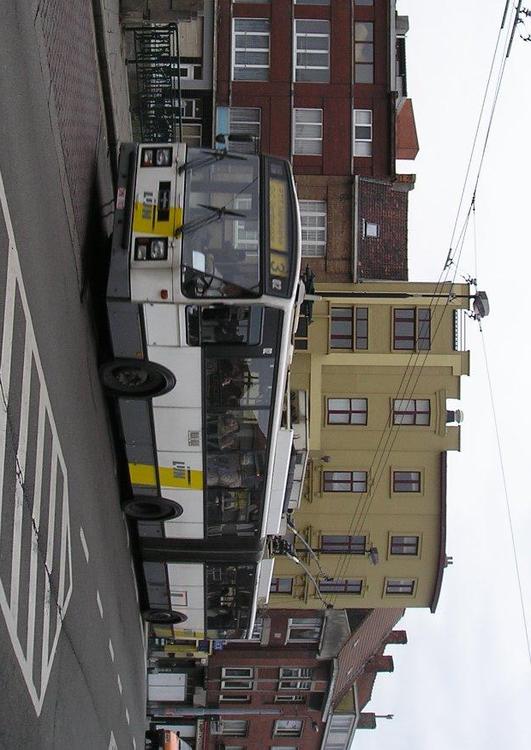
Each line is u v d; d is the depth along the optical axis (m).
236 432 17.83
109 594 18.72
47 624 12.62
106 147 19.61
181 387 16.78
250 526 20.59
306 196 29.42
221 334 15.87
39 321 12.52
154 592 23.92
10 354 10.95
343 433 28.73
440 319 28.39
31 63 13.08
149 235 15.05
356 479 29.44
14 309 11.21
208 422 17.55
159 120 24.03
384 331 28.22
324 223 29.31
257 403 17.14
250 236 15.25
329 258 29.05
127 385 16.89
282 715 42.38
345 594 30.59
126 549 21.22
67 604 14.05
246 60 30.02
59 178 14.55
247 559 21.81
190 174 15.45
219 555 21.73
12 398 11.00
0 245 10.65
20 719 10.95
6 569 10.47
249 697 41.50
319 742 43.75
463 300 28.36
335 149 29.75
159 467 18.72
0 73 11.26
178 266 14.90
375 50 30.17
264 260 15.16
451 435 29.16
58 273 13.96
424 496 29.59
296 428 23.94
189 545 21.44
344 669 41.25
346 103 29.94
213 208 15.27
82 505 15.52
